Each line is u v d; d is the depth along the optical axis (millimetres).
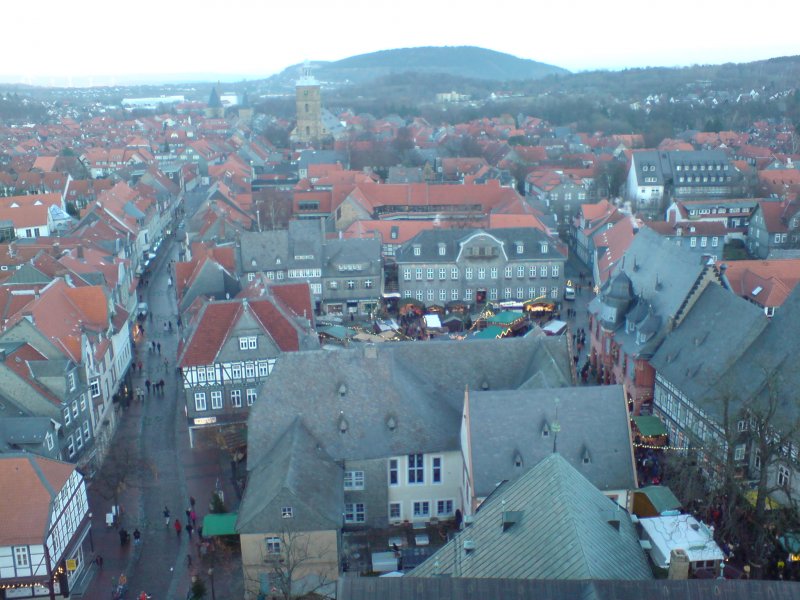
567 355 74062
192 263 116812
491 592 35062
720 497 65500
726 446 68125
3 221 156375
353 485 67625
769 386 63062
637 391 87438
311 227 128750
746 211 169125
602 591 34344
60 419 76062
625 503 62125
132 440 86375
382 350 71000
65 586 60500
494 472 61250
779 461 62188
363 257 127188
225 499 73750
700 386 75562
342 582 35562
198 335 84688
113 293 107312
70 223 170750
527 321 117938
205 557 65062
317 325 115875
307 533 58312
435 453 68125
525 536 42000
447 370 73500
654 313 88500
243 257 125125
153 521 70688
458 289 128375
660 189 197875
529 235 129500
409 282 128250
